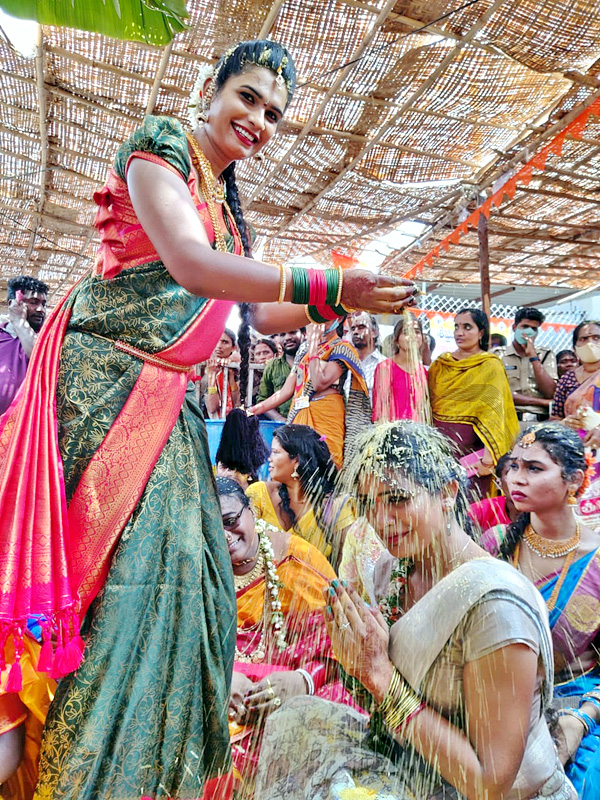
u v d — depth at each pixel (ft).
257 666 6.20
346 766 4.46
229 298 3.94
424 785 4.25
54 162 16.38
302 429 7.99
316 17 11.00
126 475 4.01
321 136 14.43
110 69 12.74
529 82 12.92
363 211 18.01
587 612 6.09
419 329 11.25
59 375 4.17
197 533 4.19
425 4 10.59
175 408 4.25
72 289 4.48
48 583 3.69
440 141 14.89
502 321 24.80
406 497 4.30
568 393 13.35
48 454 3.93
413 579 4.72
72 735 3.63
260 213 18.17
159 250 3.91
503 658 3.94
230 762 4.26
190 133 4.70
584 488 6.36
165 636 3.93
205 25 11.34
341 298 4.03
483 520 7.80
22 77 13.26
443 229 18.79
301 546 6.69
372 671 4.15
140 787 3.71
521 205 17.52
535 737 4.42
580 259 21.47
